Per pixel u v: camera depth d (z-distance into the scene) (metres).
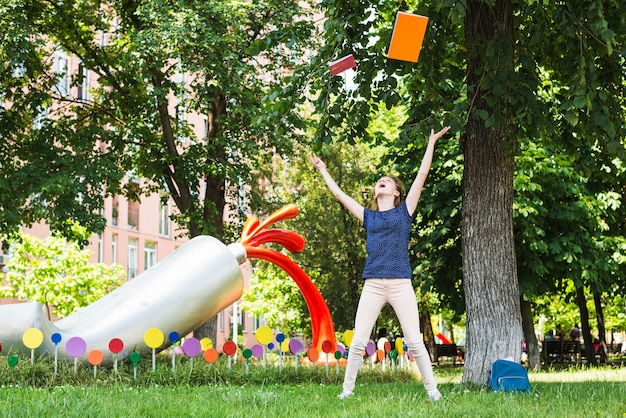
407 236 7.44
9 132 20.31
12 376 9.20
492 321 9.23
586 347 25.55
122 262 40.72
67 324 11.40
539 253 20.73
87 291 29.75
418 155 21.19
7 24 18.06
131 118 20.88
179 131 22.31
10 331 10.28
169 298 11.14
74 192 18.67
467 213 9.51
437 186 20.30
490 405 6.73
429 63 9.52
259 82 19.22
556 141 10.71
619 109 9.38
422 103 9.90
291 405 6.61
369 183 22.58
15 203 18.75
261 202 23.12
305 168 28.08
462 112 8.88
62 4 20.22
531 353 21.92
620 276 22.14
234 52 18.47
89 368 10.26
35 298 28.45
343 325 28.09
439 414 5.91
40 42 19.02
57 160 19.34
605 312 39.75
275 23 19.09
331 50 10.12
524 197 19.59
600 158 10.91
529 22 9.94
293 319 32.06
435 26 9.38
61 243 29.06
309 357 10.94
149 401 6.80
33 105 20.22
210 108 19.38
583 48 8.38
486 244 9.33
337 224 27.66
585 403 6.86
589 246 21.14
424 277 21.95
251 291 35.19
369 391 8.31
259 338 10.62
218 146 20.14
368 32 9.96
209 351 10.30
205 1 18.23
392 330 29.39
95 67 21.41
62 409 5.96
